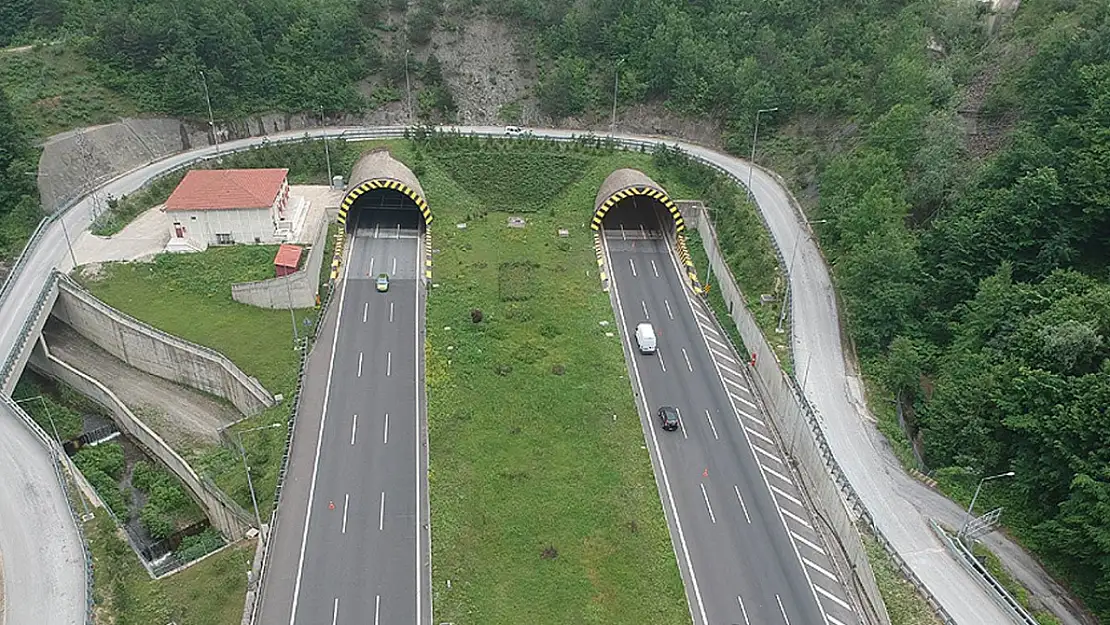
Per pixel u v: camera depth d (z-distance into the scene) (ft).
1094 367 184.96
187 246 286.66
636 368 243.81
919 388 221.25
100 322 261.03
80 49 366.84
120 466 224.33
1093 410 169.78
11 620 151.23
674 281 292.61
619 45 400.47
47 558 164.96
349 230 318.45
